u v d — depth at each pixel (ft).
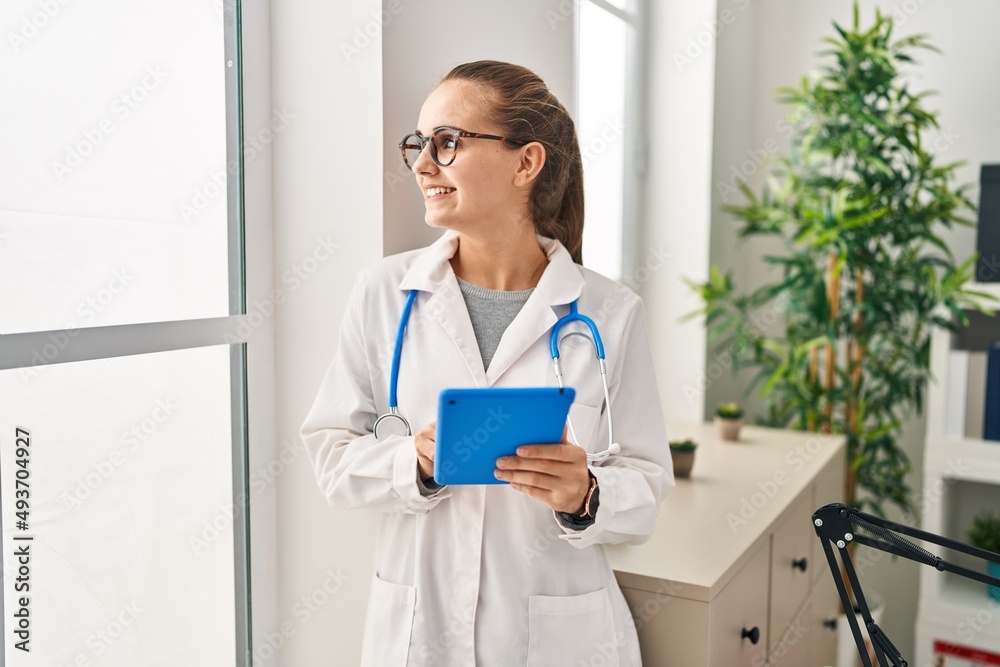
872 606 8.07
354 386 3.99
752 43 9.29
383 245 4.27
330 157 4.34
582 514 3.65
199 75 3.98
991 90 8.39
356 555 4.53
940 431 7.69
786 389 8.48
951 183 8.61
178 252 3.92
